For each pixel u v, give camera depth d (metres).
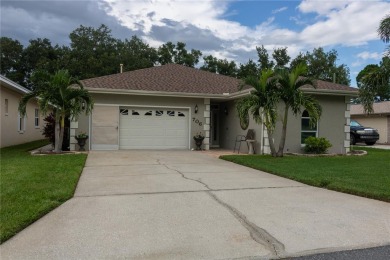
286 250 3.86
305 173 8.55
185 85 17.03
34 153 12.84
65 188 6.54
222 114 18.22
